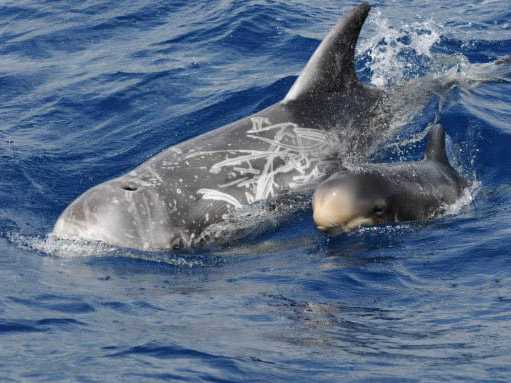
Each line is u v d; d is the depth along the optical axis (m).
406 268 34.78
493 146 46.88
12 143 51.94
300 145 41.88
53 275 35.50
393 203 38.47
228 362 27.06
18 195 45.53
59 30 70.69
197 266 36.84
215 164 40.47
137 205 38.78
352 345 28.19
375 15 72.00
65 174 48.16
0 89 60.84
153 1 74.31
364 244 37.44
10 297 32.78
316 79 43.44
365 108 44.62
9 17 74.38
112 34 69.62
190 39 66.81
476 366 26.45
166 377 26.20
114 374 26.41
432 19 70.31
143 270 36.25
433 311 30.78
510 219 38.84
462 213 40.31
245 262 37.00
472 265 34.62
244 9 70.56
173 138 51.75
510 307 30.58
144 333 29.42
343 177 38.47
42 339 29.02
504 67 55.25
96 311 31.53
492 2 75.69
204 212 39.47
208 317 30.81
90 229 38.34
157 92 57.91
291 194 40.88
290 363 26.97
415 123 47.00
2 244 39.34
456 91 51.91
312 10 72.81
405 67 59.00
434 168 41.69
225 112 53.81
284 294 32.94
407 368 26.48
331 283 33.69
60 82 61.16
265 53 63.91
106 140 52.41
